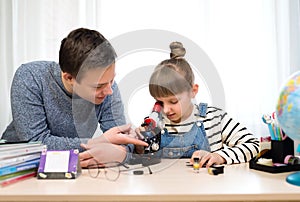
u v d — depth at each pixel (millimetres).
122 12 1795
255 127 1776
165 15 1792
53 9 1782
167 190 759
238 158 1100
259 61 1793
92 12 1780
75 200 741
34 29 1787
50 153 958
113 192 751
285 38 1803
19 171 895
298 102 840
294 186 784
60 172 904
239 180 849
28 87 1244
